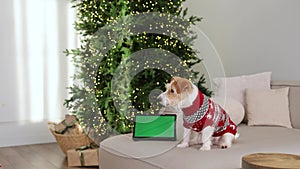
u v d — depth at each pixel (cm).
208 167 182
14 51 443
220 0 406
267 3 354
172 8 322
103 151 245
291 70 334
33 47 453
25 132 445
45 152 402
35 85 456
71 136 358
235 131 222
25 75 450
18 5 443
